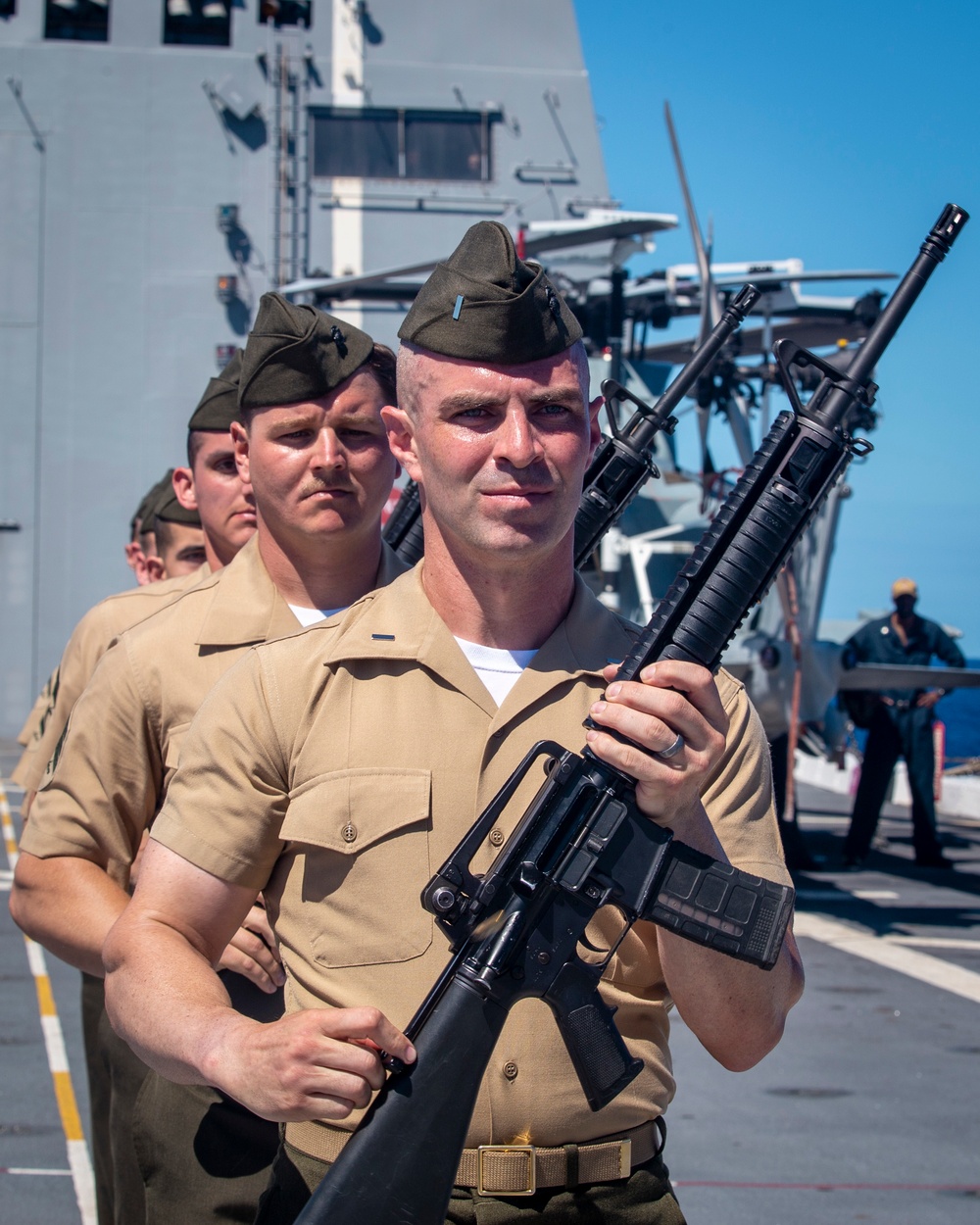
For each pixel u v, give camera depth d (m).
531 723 1.70
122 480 17.80
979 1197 4.11
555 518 1.62
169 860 1.73
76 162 18.00
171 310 17.92
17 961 7.07
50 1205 3.91
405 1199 1.45
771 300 12.66
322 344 2.40
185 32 18.62
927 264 1.76
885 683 11.05
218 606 2.50
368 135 18.30
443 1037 1.49
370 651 1.72
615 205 18.56
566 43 18.70
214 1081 1.50
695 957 1.61
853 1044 5.84
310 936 1.70
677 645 1.61
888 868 11.30
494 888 1.52
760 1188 4.16
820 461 1.71
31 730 3.55
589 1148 1.63
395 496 5.96
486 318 1.56
